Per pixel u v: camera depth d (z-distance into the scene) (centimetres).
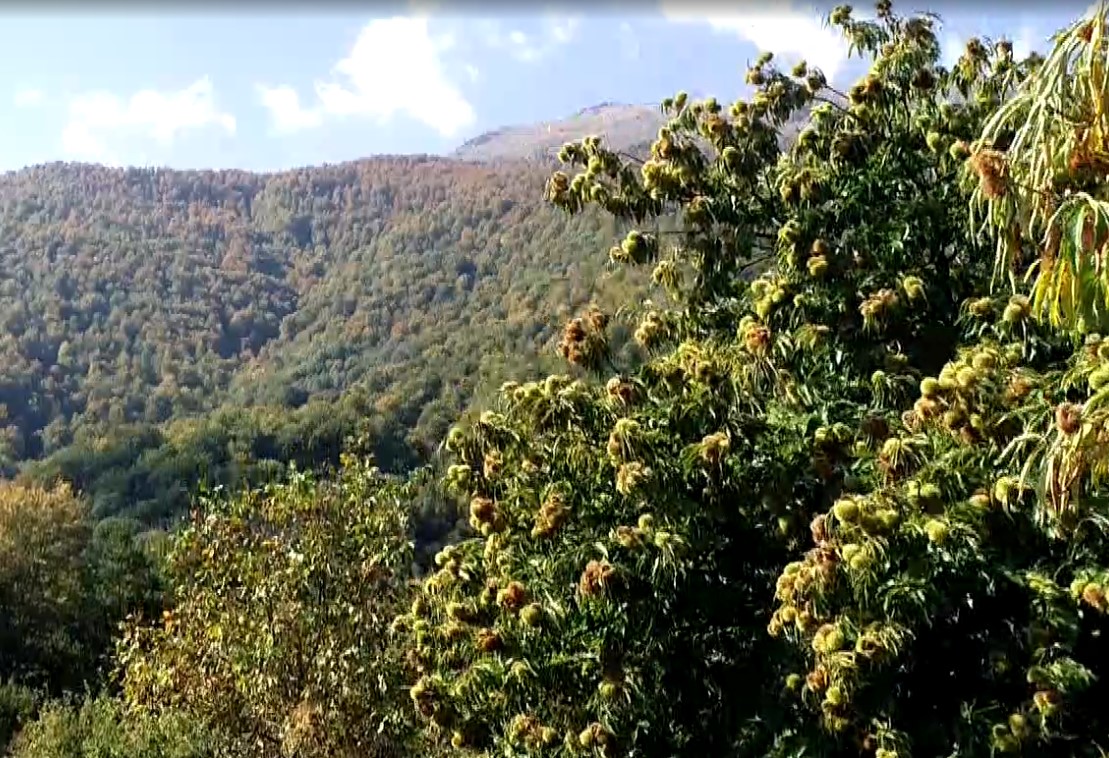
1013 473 362
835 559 348
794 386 451
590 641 448
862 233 514
